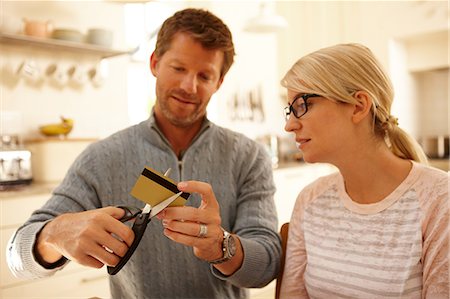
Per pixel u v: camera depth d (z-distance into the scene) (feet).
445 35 14.17
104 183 4.20
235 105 14.80
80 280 8.22
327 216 3.81
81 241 2.95
